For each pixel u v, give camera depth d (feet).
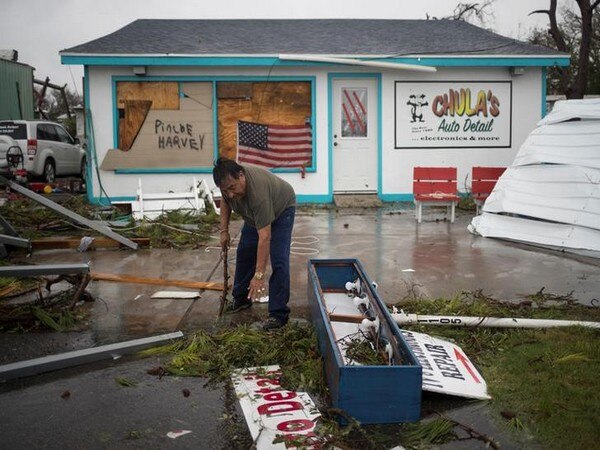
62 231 29.58
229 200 14.52
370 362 11.67
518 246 26.61
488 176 35.86
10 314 15.78
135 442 9.78
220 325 15.53
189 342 14.03
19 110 70.69
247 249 16.02
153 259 24.00
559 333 14.42
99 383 12.06
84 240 25.50
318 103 42.39
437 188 34.65
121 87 41.42
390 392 10.27
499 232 28.40
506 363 12.85
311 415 10.64
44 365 12.53
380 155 43.21
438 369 12.23
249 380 12.16
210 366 12.77
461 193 43.62
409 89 42.78
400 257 24.20
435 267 22.31
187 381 12.18
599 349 13.29
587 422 10.26
